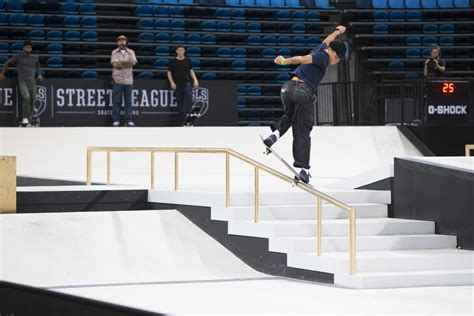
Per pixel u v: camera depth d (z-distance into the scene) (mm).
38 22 27047
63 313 10305
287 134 21578
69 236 12844
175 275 12102
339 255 11859
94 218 13422
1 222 12906
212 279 11852
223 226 13094
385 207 13773
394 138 21969
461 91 21703
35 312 10727
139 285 11250
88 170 14914
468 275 11539
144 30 28047
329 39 12758
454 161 13359
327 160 20953
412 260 11695
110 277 11852
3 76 22266
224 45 28734
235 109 24625
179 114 23672
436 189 13086
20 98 22453
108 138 20953
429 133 21688
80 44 27250
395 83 22500
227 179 13016
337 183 14789
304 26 29719
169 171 19922
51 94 22828
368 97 23391
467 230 12625
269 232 12398
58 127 21234
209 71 28219
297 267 11984
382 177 14047
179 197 13836
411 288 11195
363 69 29859
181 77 23484
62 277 11734
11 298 11062
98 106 23250
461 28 30359
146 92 23578
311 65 12492
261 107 28875
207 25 28828
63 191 13867
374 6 30453
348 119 23641
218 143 21250
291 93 12398
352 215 11227
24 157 19875
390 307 9773
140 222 13461
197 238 13242
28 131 20656
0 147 20016
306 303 10016
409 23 29969
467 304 9992
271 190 13992
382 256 11797
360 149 21453
